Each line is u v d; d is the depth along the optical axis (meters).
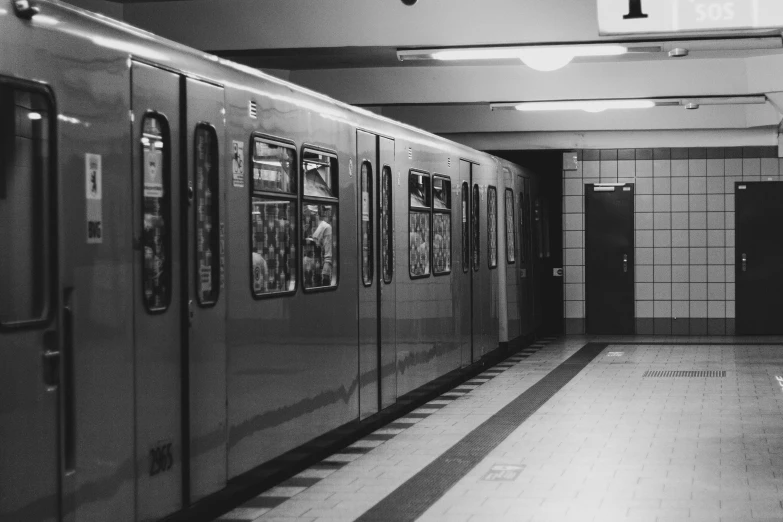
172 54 5.82
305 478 7.62
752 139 18.92
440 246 12.27
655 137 19.20
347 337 8.91
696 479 7.60
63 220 4.70
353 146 9.09
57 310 4.63
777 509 6.65
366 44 9.95
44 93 4.58
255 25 10.09
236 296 6.63
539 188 19.91
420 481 7.55
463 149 13.48
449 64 13.98
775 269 20.48
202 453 6.08
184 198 5.88
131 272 5.29
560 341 19.55
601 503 6.84
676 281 20.83
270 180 7.20
